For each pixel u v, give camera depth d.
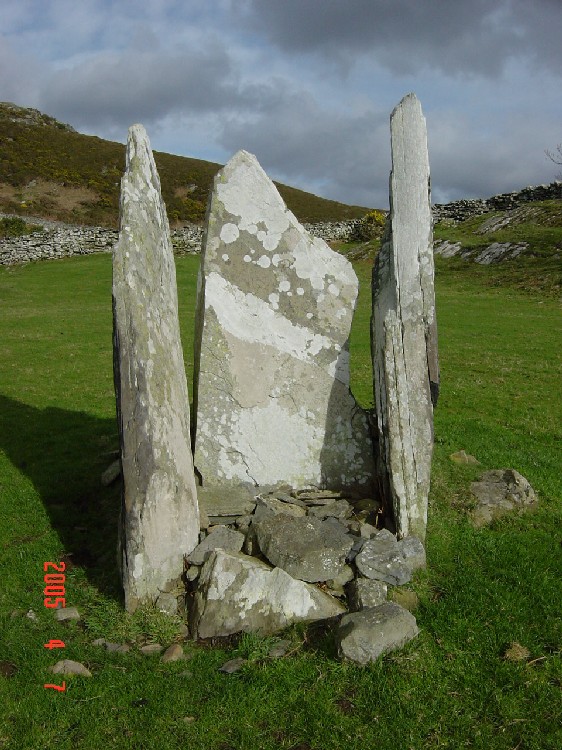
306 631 5.11
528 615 5.25
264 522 6.03
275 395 7.06
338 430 7.20
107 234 44.12
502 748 4.01
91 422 11.35
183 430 5.91
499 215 38.66
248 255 6.98
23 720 4.35
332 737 4.10
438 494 7.53
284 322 7.06
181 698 4.49
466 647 4.90
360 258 36.31
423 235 6.10
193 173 67.94
